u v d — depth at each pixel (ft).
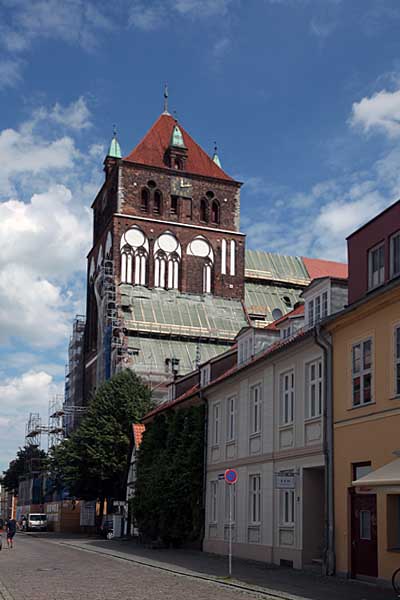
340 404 80.69
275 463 96.94
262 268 317.42
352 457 77.25
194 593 62.85
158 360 265.75
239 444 110.22
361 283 82.43
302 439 89.81
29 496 356.38
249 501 105.19
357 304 76.23
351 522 76.48
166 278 281.54
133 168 283.18
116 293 273.33
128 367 243.81
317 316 99.14
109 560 104.42
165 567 89.56
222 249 289.53
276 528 95.20
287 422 95.50
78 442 215.51
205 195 290.97
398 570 62.75
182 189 287.89
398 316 71.20
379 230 79.77
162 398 255.09
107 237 285.02
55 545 152.35
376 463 72.90
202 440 127.03
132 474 196.85
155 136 298.15
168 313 276.21
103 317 274.57
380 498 70.85
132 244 278.46
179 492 129.59
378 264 80.18
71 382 326.03
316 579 74.95
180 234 284.41
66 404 333.83
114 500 219.20
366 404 75.41
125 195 281.13
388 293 71.51
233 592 63.98
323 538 86.89
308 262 331.77
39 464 349.41
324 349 84.23
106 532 203.41
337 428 80.79
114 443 212.02
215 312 283.18
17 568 90.07
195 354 273.13
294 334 105.29
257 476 103.91
